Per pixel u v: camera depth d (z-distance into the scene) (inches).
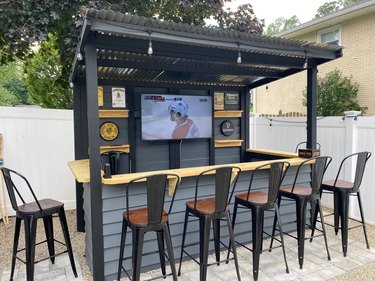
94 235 94.1
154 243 105.6
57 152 175.3
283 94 368.8
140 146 154.6
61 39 185.2
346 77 289.1
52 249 109.2
